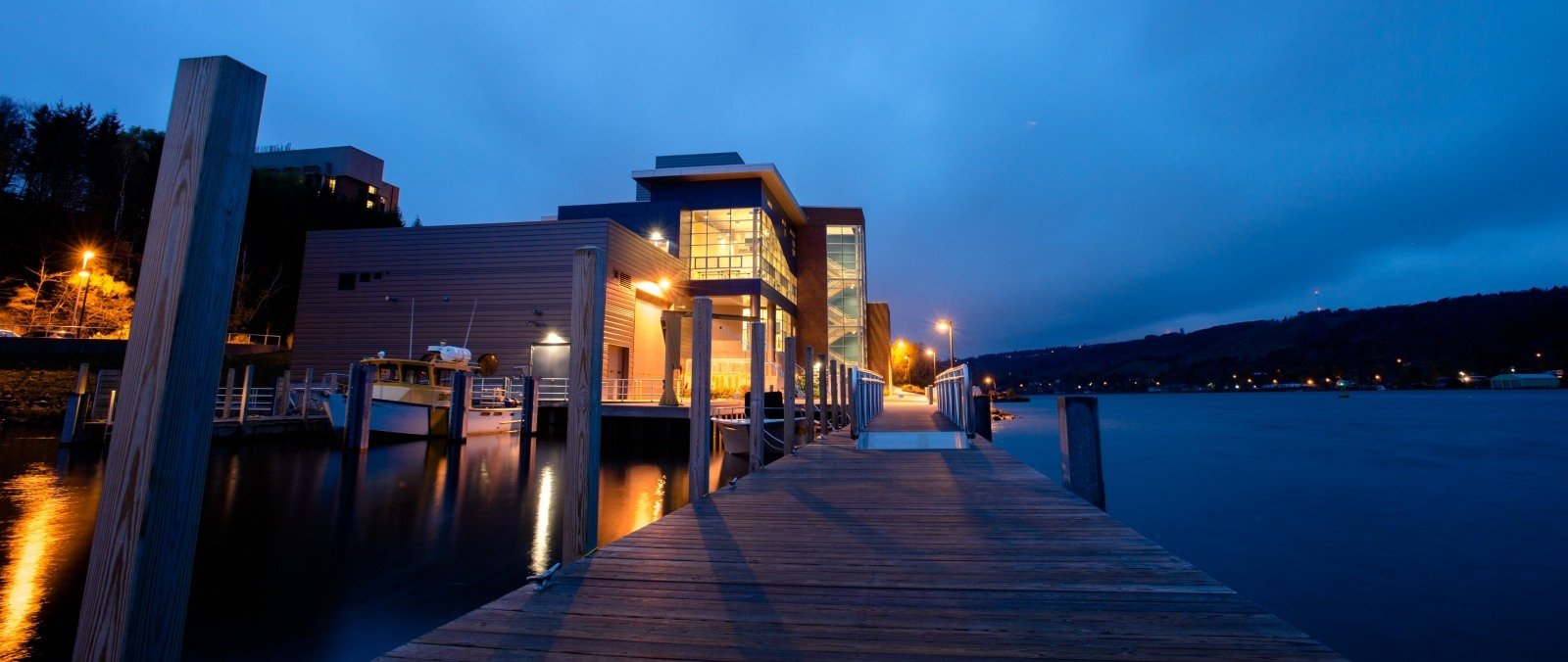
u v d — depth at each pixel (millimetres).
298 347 26266
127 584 1348
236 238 1557
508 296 25250
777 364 30562
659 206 32906
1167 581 3035
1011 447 38125
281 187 44844
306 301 26562
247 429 19562
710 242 33531
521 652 2229
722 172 33062
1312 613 8844
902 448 9820
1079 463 5688
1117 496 18891
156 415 1397
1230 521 15188
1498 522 14781
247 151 1596
